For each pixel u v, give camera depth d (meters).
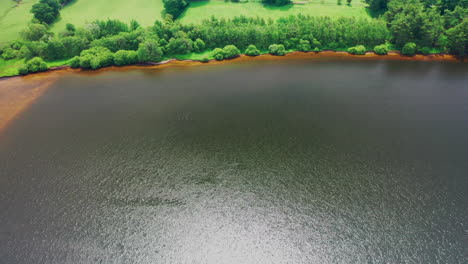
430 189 64.00
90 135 83.69
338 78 115.94
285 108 94.75
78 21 165.12
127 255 53.44
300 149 76.44
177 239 56.28
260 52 142.50
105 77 121.94
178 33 136.25
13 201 63.34
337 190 64.62
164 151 76.81
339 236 55.91
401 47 140.38
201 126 86.56
